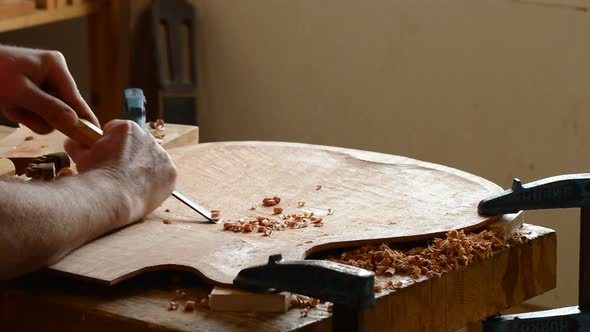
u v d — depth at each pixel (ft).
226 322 3.16
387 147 9.73
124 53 10.61
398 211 4.22
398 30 9.34
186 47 10.61
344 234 3.86
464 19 8.90
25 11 8.82
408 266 3.62
